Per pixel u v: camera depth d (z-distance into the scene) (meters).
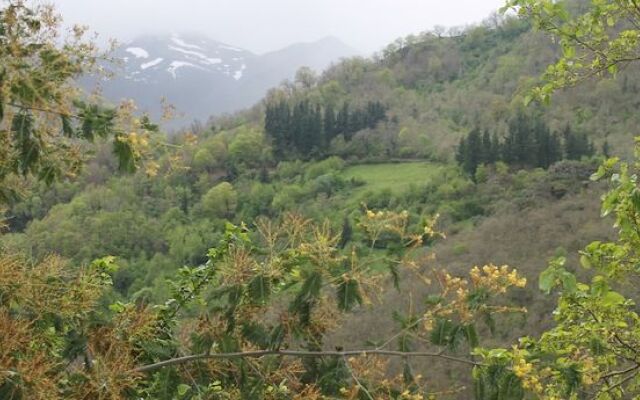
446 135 89.06
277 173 86.38
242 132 95.56
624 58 4.64
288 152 91.50
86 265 3.66
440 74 126.94
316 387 3.45
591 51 4.68
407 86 126.44
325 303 3.32
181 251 54.69
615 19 4.55
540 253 31.19
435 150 84.50
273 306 3.40
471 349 3.07
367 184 75.69
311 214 64.69
